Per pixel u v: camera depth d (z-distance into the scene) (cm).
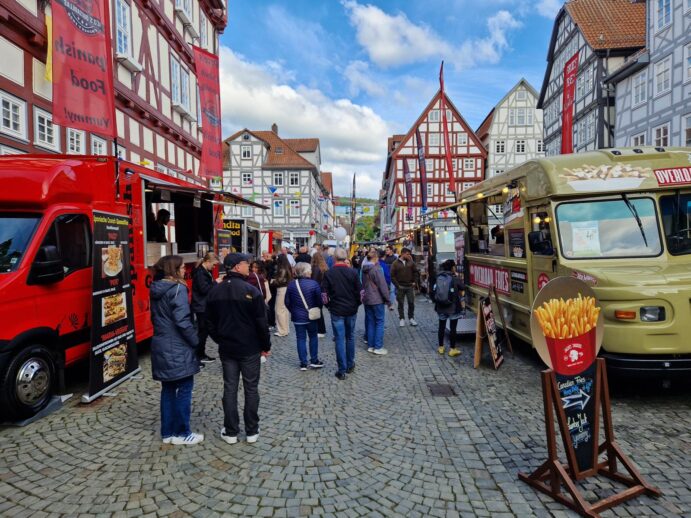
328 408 514
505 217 755
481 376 628
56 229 531
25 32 930
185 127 1903
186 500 328
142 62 1482
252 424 423
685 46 1900
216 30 2347
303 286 671
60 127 1055
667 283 479
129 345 610
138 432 445
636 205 571
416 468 374
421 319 1120
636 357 480
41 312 496
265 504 323
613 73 2339
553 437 326
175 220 1166
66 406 514
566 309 332
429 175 4822
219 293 419
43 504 323
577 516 307
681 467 366
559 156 618
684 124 1914
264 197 4691
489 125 4806
